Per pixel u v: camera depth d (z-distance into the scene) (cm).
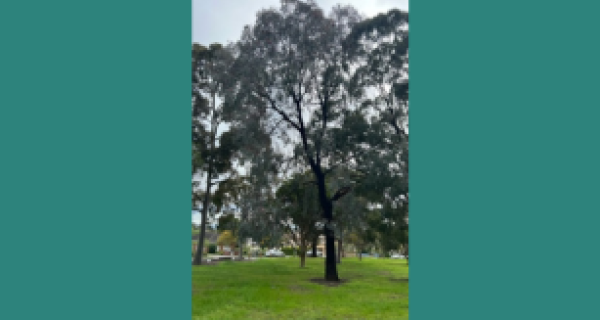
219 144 2277
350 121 1606
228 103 1530
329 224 1580
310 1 1582
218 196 2466
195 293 1229
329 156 1603
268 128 1581
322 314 1005
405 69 1605
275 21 1566
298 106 1625
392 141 1503
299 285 1433
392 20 1627
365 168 1513
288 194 1719
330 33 1578
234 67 1543
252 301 1131
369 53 1648
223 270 1994
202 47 2220
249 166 1496
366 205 1614
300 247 2314
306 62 1575
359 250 3177
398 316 978
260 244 1523
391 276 1859
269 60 1547
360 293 1288
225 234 3341
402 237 1672
